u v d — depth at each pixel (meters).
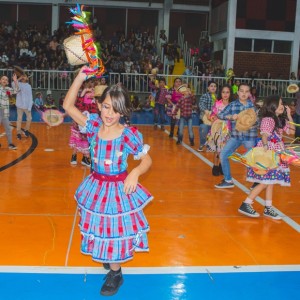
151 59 24.77
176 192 7.36
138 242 3.77
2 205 6.32
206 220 5.95
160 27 28.86
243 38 24.12
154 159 10.20
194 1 28.25
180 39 28.42
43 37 25.52
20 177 8.05
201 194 7.28
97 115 3.89
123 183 3.67
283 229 5.70
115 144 3.62
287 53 24.45
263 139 5.69
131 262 4.54
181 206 6.56
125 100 3.56
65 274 4.23
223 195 7.25
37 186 7.46
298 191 7.68
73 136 9.02
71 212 6.10
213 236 5.36
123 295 3.91
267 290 4.09
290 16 24.12
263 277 4.33
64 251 4.75
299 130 13.98
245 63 24.22
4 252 4.68
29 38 25.34
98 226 3.62
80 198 3.71
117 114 3.58
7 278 4.12
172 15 28.78
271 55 24.34
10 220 5.69
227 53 24.09
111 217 3.58
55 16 27.88
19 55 24.03
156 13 28.84
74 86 3.69
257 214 6.14
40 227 5.47
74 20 3.53
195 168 9.37
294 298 3.97
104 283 3.96
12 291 3.91
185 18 28.84
